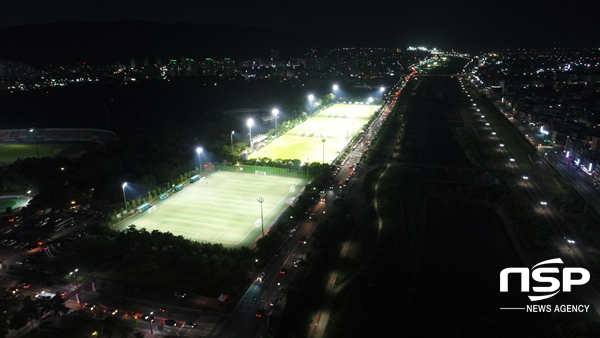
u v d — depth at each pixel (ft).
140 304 538.47
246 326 497.87
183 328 494.59
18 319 477.77
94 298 550.36
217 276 593.83
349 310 547.90
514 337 546.67
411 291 627.87
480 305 607.37
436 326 564.71
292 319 510.17
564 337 541.75
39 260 642.22
